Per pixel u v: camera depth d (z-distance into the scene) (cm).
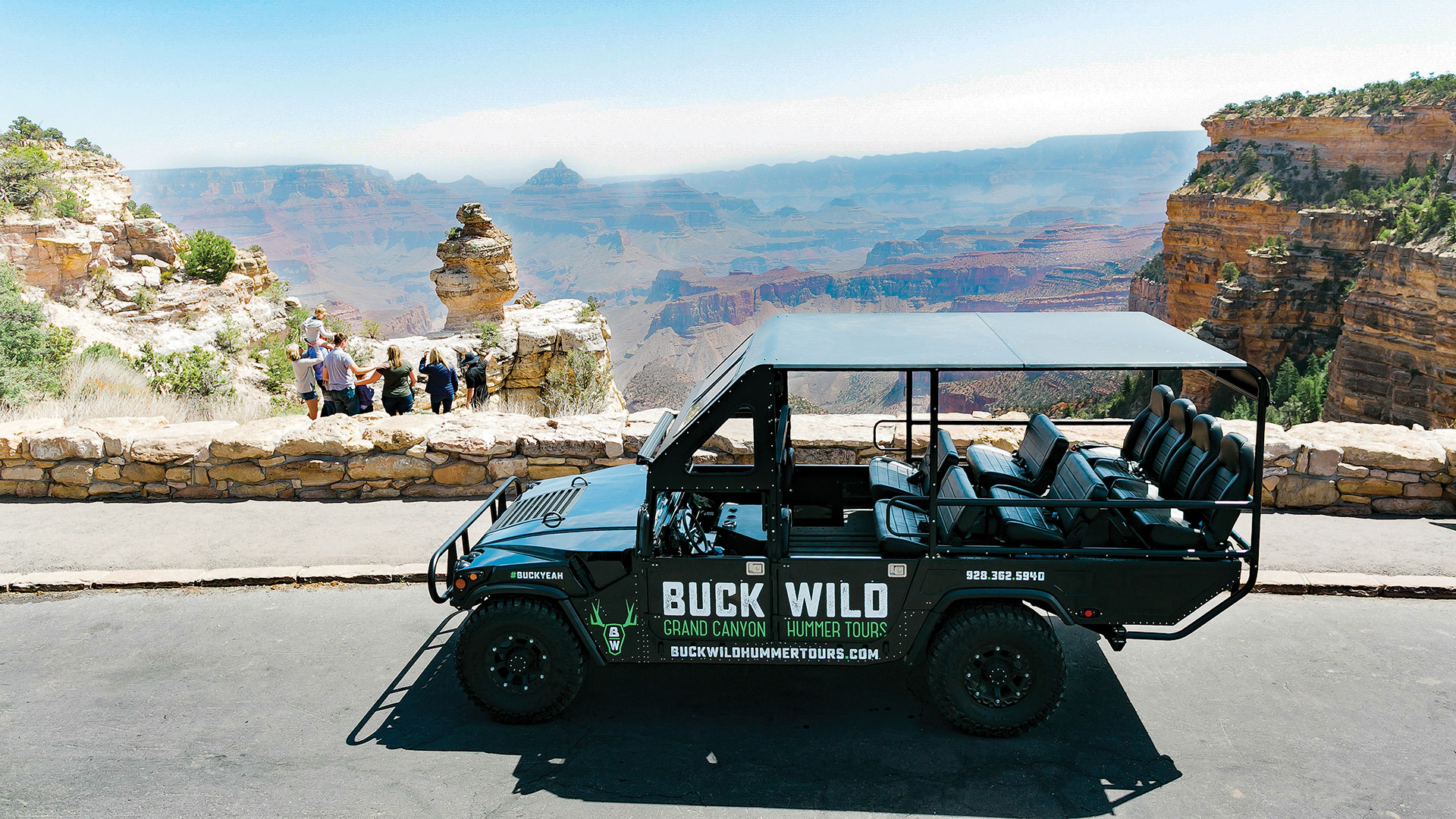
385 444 942
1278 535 789
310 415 1321
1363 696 545
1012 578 495
